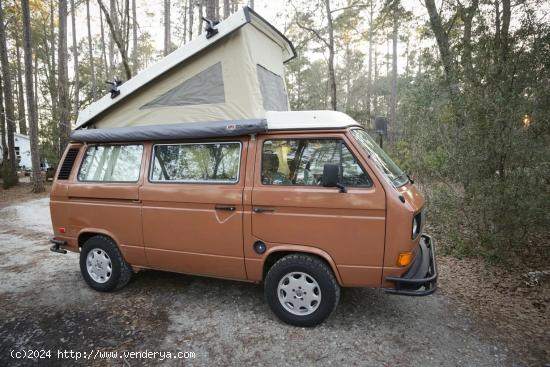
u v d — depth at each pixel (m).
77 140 4.39
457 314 3.83
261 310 3.91
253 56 4.00
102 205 4.25
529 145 4.49
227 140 3.71
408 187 3.67
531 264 5.02
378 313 3.83
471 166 4.98
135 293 4.39
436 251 5.67
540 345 3.25
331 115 3.49
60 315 3.87
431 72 6.22
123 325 3.64
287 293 3.52
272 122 3.59
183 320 3.73
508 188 4.57
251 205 3.51
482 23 5.04
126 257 4.23
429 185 6.40
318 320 3.44
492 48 4.86
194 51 3.94
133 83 4.24
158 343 3.32
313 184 3.37
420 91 6.54
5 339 3.41
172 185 3.87
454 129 5.50
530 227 4.78
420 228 3.54
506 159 4.74
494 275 4.81
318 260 3.41
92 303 4.14
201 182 3.77
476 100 4.85
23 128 31.88
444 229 6.04
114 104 4.35
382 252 3.15
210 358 3.09
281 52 5.34
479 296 4.25
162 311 3.93
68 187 4.45
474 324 3.62
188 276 4.91
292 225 3.39
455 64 5.38
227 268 3.73
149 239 4.02
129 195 4.06
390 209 3.10
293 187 3.40
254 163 3.56
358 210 3.18
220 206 3.63
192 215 3.77
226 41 3.92
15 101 32.88
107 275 4.40
